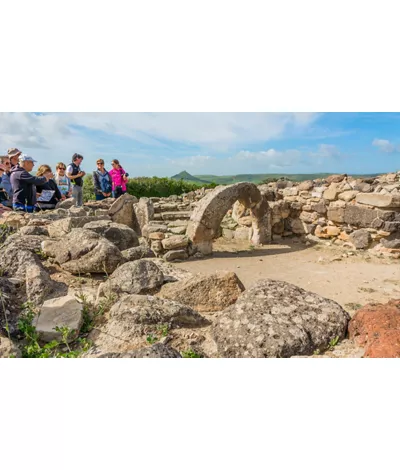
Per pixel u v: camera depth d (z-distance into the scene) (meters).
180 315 3.33
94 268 4.59
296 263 7.33
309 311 3.20
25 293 3.87
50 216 7.12
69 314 3.38
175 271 5.03
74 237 4.86
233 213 10.53
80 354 2.94
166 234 7.76
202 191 12.57
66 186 9.61
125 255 5.26
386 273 6.56
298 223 9.66
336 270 6.78
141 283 4.05
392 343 2.68
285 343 2.87
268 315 3.13
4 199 8.77
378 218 7.90
